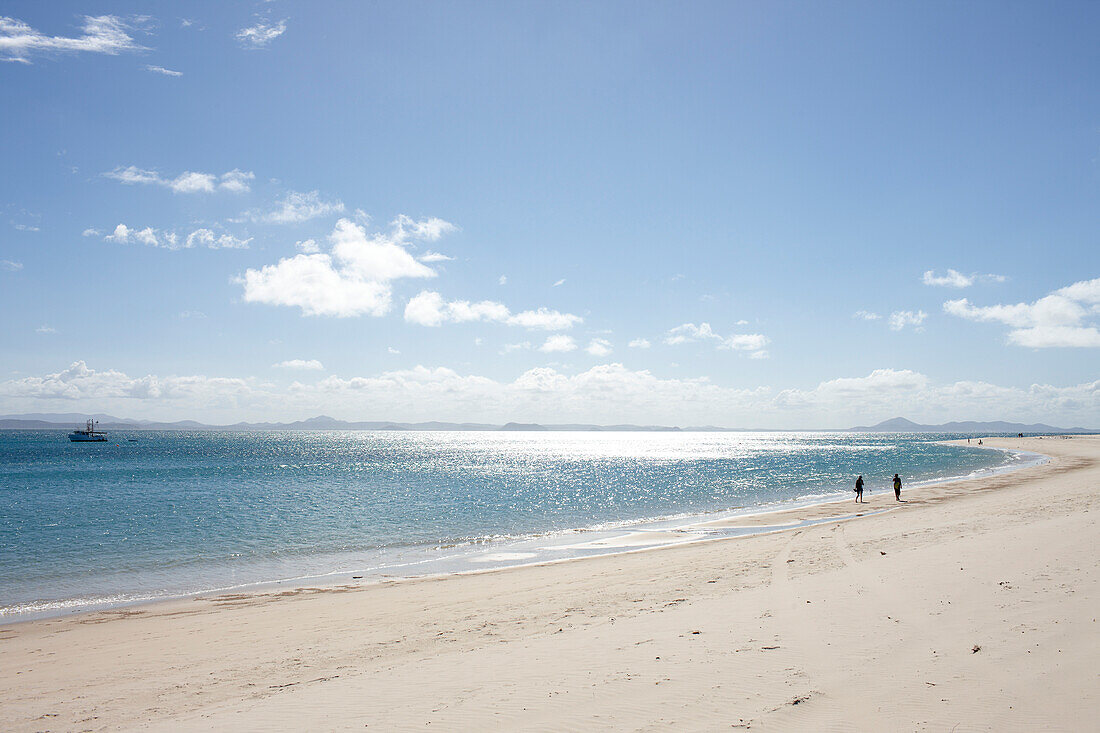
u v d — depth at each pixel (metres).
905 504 37.09
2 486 57.91
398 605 16.66
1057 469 63.22
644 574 18.66
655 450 176.25
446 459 120.56
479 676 9.52
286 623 15.26
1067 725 6.76
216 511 40.69
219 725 8.20
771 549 21.45
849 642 9.88
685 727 7.08
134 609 17.59
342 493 52.97
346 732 7.58
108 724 8.80
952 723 6.93
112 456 115.44
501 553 25.92
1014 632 9.79
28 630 15.45
